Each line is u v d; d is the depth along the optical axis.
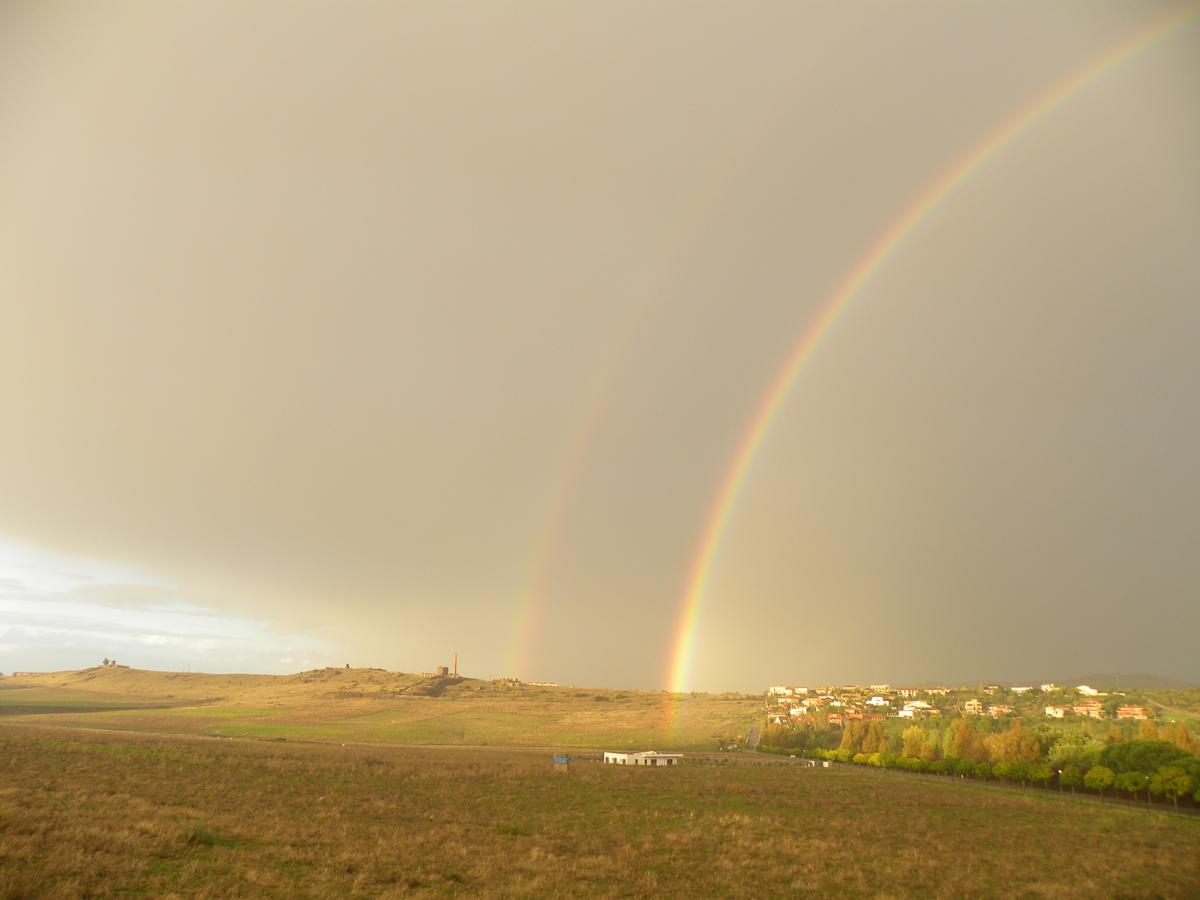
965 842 45.03
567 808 53.66
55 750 71.44
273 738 157.38
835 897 28.14
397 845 32.53
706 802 62.62
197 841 29.45
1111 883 33.34
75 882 21.19
